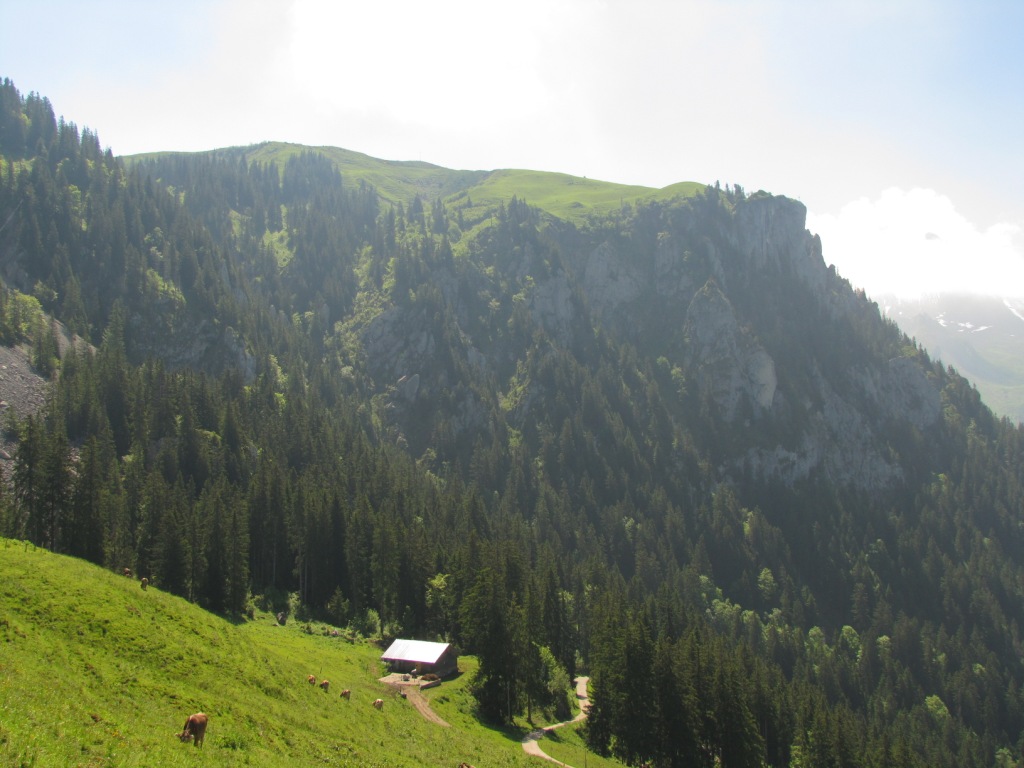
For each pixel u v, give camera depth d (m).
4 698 33.25
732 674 89.62
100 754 31.34
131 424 150.88
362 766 44.56
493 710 82.75
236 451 154.50
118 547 105.81
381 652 97.94
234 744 39.62
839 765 103.38
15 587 50.16
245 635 62.84
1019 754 149.88
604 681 88.62
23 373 163.00
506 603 85.19
